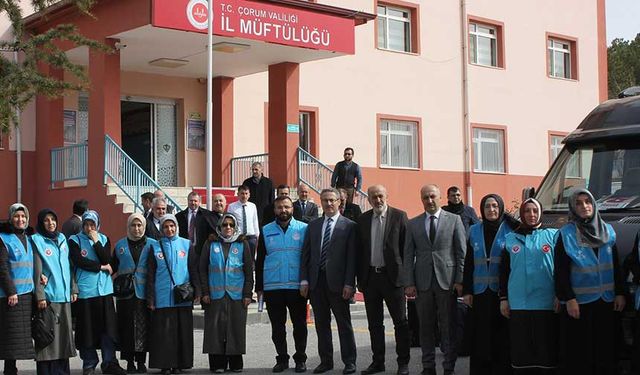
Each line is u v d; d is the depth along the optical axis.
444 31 26.39
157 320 9.97
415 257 9.52
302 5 18.34
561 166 9.68
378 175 24.39
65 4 17.38
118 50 17.62
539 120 29.11
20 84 14.23
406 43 25.70
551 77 29.62
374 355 9.82
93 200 17.66
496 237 8.45
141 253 10.15
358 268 9.85
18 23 15.24
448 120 26.33
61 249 9.49
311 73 23.08
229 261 10.16
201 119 21.70
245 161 21.47
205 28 16.92
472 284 8.65
